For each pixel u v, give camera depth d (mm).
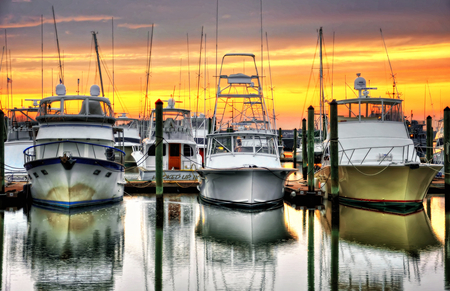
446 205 25406
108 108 28016
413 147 26547
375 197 24938
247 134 26328
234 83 27172
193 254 16859
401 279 14320
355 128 27094
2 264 15617
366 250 17375
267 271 15062
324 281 14156
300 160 69500
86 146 25766
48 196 25062
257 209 24422
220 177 24844
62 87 27844
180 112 38062
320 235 19609
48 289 13484
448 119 25656
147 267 15461
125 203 27266
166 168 34656
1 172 25875
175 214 23859
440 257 16531
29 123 36938
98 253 16938
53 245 17922
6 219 22359
